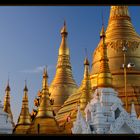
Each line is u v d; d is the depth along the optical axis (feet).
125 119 141.28
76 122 148.87
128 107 185.98
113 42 217.36
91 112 146.30
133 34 224.33
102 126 139.64
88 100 176.55
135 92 193.47
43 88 175.94
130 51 214.48
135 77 203.00
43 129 165.07
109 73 159.53
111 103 149.28
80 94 194.59
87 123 143.64
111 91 153.28
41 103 172.76
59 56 247.50
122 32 222.28
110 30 226.58
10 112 212.43
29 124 188.55
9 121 164.76
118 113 146.92
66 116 194.18
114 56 212.64
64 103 209.67
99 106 143.84
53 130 166.50
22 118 189.88
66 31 251.39
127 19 231.50
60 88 233.35
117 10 233.35
